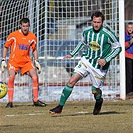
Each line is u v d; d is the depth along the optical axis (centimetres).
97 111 3092
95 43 2931
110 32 2919
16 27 4591
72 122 2694
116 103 3950
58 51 4888
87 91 4603
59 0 5041
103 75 2975
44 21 4534
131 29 4438
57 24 4794
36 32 4500
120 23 4359
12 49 3828
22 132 2270
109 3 4619
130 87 4541
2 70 3772
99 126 2503
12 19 4622
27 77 4628
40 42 4584
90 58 2956
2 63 3772
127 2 5616
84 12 5291
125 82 4403
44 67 4772
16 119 2869
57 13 4950
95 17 2909
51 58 4903
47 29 4709
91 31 2941
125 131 2294
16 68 3809
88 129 2380
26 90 4603
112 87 4538
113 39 2914
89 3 5297
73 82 2947
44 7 4497
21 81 4659
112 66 4509
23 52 3809
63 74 5131
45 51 4522
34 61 4047
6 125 2575
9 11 4612
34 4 4462
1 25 4638
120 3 4359
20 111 3400
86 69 2955
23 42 3800
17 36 3797
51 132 2270
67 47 4931
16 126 2520
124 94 4356
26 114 3183
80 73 2945
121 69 4350
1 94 2567
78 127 2467
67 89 2945
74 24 4869
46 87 4531
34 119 2862
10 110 3478
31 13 4453
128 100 4266
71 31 4903
